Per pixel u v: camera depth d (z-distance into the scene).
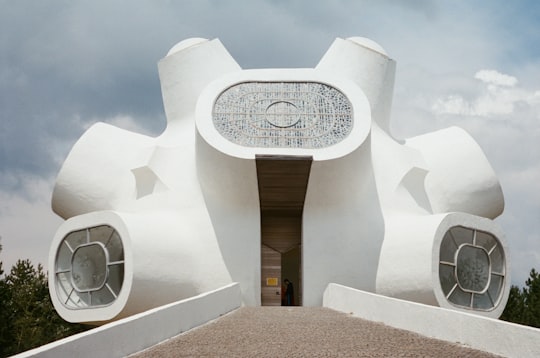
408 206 19.58
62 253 18.22
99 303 17.33
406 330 10.81
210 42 22.97
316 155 17.97
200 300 12.41
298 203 20.73
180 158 20.38
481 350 8.55
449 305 17.03
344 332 10.39
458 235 17.81
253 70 19.70
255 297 18.52
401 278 17.48
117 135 21.38
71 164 20.53
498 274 18.16
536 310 34.78
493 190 20.50
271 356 7.96
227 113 18.97
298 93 19.27
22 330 34.50
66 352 6.96
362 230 18.89
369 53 22.23
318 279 18.64
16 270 38.38
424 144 21.70
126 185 20.38
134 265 16.50
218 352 8.38
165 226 18.14
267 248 23.34
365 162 18.69
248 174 18.27
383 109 22.05
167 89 22.88
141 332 9.05
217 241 18.78
